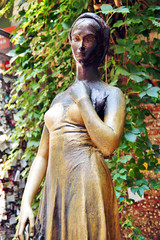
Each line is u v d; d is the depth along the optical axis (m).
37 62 3.17
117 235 1.49
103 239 1.36
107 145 1.40
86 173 1.43
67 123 1.52
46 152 1.74
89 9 2.81
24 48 3.16
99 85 1.63
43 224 1.52
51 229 1.46
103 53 1.67
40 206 1.57
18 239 1.54
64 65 2.96
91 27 1.59
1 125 3.86
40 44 3.09
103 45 1.66
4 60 3.96
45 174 1.73
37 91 3.47
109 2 2.76
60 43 2.94
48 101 2.97
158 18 2.46
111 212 1.48
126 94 2.50
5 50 3.93
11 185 3.87
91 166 1.44
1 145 3.81
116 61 2.90
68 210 1.43
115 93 1.56
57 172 1.48
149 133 3.62
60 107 1.58
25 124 3.15
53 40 2.93
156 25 2.42
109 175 1.52
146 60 2.55
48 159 1.67
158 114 3.61
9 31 4.14
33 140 2.99
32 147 3.09
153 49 2.65
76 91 1.53
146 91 2.38
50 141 1.56
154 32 3.25
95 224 1.38
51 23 3.03
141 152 2.55
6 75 3.95
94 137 1.42
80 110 1.47
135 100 2.53
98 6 2.67
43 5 3.00
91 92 1.58
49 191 1.52
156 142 3.59
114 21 2.86
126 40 2.44
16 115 3.23
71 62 3.00
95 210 1.39
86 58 1.60
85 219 1.37
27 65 3.20
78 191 1.41
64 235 1.42
